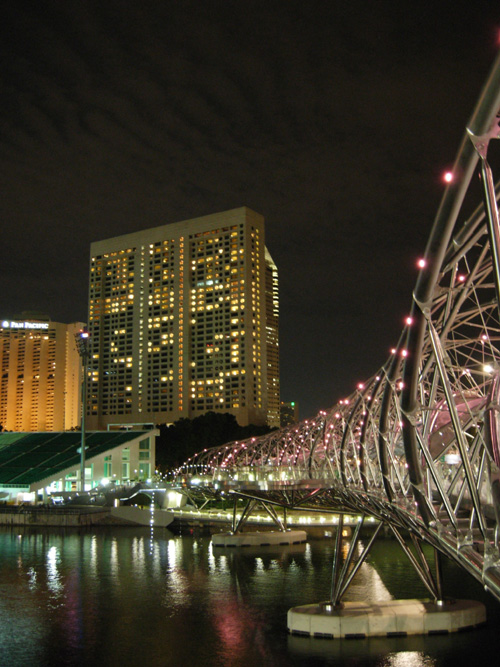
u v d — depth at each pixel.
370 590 68.06
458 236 17.34
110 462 169.62
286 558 91.25
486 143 14.12
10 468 163.88
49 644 51.44
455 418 18.84
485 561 18.31
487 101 13.12
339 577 55.59
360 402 46.06
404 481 45.31
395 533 53.28
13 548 103.25
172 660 47.03
